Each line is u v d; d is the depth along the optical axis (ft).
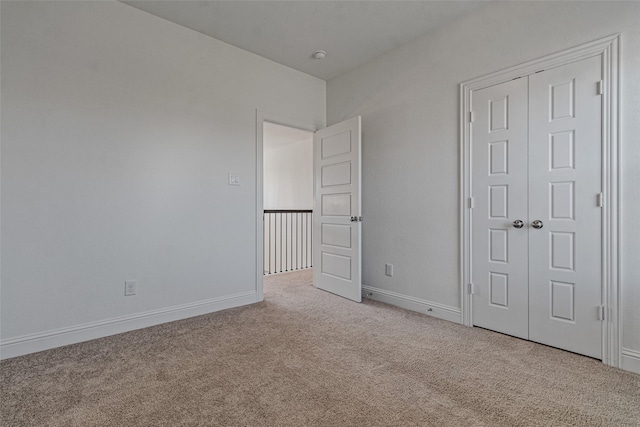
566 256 6.84
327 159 12.05
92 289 7.63
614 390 5.41
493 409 4.91
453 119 8.77
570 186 6.77
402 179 10.08
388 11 8.36
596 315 6.46
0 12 6.54
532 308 7.37
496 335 7.80
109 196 7.84
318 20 8.80
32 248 6.88
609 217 6.27
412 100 9.80
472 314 8.43
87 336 7.54
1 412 4.83
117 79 7.97
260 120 10.81
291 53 10.64
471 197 8.39
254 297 10.66
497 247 7.93
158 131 8.63
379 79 10.80
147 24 8.45
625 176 6.10
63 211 7.23
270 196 23.39
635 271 6.02
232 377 5.86
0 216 6.54
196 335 7.83
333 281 11.75
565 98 6.82
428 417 4.73
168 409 4.91
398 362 6.43
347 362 6.44
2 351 6.56
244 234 10.42
